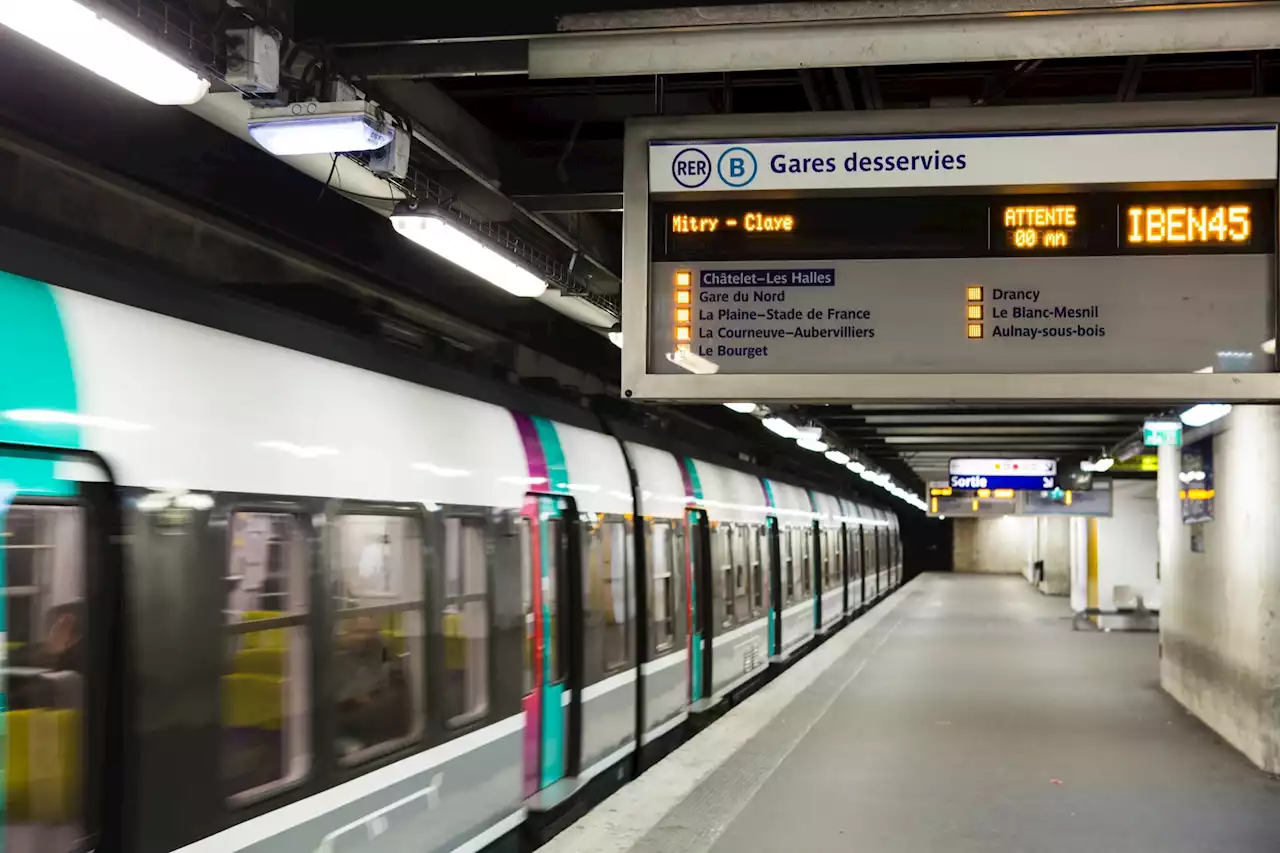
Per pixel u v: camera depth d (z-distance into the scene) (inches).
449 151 207.3
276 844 177.0
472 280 390.9
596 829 300.0
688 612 478.0
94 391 146.1
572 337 503.5
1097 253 180.2
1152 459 880.3
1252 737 393.1
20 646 132.5
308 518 188.9
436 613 233.9
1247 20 146.9
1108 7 147.9
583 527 338.3
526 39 158.9
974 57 151.6
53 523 139.3
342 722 197.8
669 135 187.9
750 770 378.9
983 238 182.4
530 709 296.8
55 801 137.0
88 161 238.8
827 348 184.5
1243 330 177.3
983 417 613.9
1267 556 375.2
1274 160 177.6
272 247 300.7
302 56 161.6
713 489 543.5
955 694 567.8
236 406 174.1
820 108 245.8
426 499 231.9
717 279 187.0
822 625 924.0
